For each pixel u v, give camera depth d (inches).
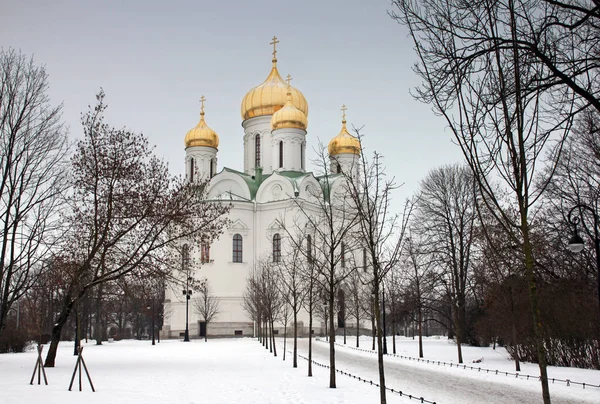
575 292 1274.6
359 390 901.8
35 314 1860.2
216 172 3602.4
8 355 1756.9
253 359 1544.0
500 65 472.1
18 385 928.3
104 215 1298.0
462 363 1407.5
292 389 908.6
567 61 513.7
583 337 1266.0
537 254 1346.0
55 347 1283.2
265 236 3142.2
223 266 3078.2
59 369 1228.5
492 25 484.7
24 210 1184.2
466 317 2222.0
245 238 3144.7
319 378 1071.0
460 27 507.5
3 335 1925.4
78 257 1312.7
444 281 1881.2
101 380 1018.7
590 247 1343.5
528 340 1370.6
